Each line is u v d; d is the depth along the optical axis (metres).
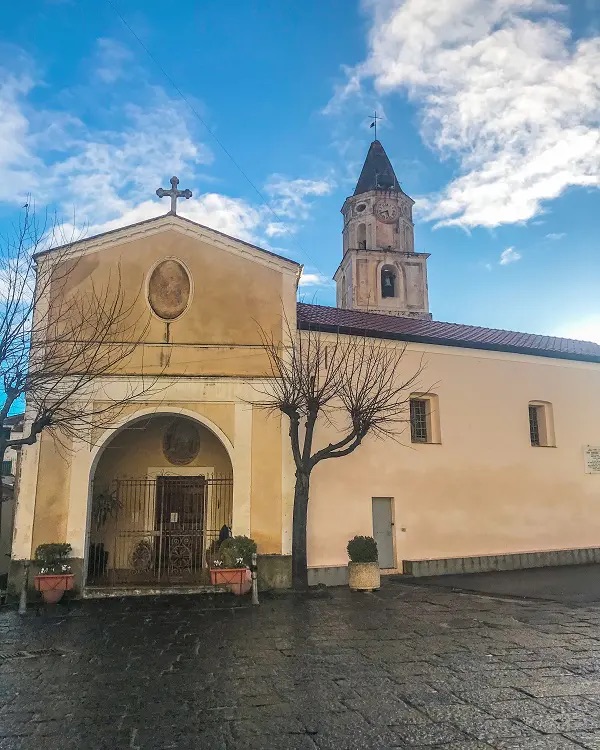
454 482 17.34
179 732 5.32
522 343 20.73
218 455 17.17
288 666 7.32
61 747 5.07
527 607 11.04
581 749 4.73
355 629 9.41
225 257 15.56
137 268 15.20
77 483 13.85
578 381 20.36
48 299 14.45
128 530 16.56
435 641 8.45
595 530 19.44
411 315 34.78
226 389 14.77
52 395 13.74
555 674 6.69
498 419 18.52
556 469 19.19
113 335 14.52
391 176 38.31
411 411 17.64
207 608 11.73
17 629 10.08
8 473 22.39
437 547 16.70
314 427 15.48
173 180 15.96
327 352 15.18
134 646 8.65
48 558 13.07
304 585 13.61
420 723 5.36
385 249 35.69
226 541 13.84
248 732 5.27
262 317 15.34
